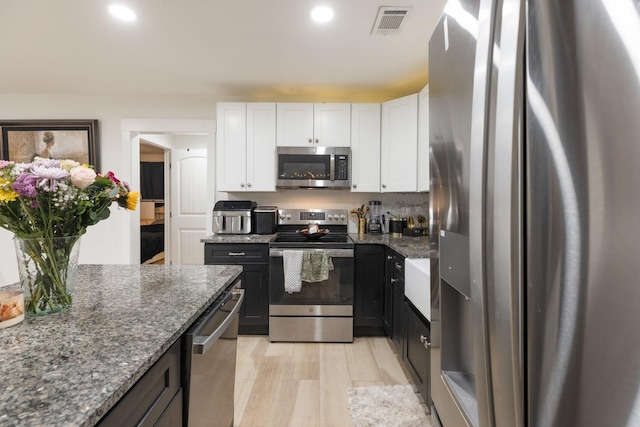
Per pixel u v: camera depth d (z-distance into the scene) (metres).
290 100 3.38
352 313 2.69
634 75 0.36
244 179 3.07
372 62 2.53
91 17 1.92
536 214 0.51
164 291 1.21
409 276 1.89
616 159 0.39
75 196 0.98
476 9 0.74
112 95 3.35
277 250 2.68
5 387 0.59
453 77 0.89
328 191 3.41
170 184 4.87
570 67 0.45
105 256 3.42
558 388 0.49
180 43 2.23
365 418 1.71
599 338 0.42
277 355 2.45
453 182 0.90
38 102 3.34
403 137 2.90
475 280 0.65
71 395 0.57
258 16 1.91
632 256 0.37
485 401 0.64
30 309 0.95
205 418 1.11
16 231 0.94
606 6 0.39
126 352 0.73
